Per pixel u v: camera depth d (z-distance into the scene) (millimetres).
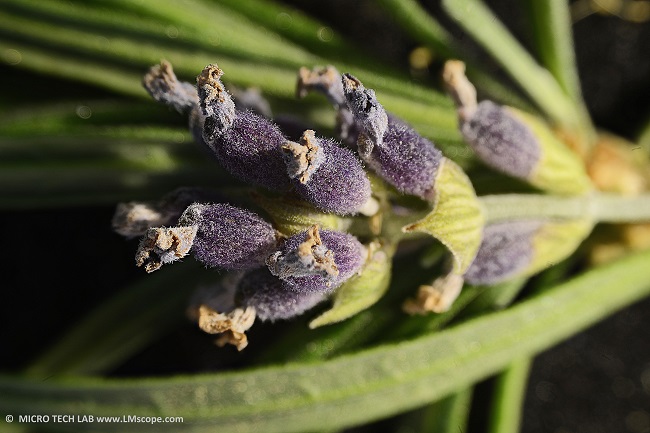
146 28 83
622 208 79
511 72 85
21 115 85
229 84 82
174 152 80
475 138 73
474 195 69
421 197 69
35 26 83
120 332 89
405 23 86
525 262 77
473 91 72
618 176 88
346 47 90
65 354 90
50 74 88
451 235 69
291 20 89
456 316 84
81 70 84
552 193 77
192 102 69
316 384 78
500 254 75
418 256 80
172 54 83
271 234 66
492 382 92
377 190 69
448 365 80
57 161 82
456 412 88
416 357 79
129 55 83
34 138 81
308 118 81
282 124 69
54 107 85
